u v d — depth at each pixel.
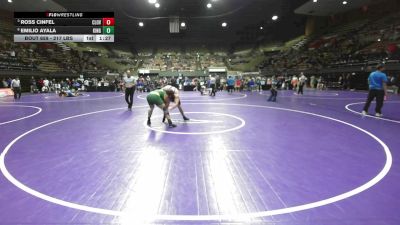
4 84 23.33
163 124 8.28
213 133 7.00
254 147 5.70
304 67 34.91
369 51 26.94
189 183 3.87
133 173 4.25
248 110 11.48
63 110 11.95
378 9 30.34
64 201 3.35
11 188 3.72
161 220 2.93
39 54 33.84
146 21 41.12
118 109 12.12
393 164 4.65
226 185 3.80
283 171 4.32
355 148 5.63
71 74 34.19
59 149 5.61
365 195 3.48
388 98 17.03
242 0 30.34
